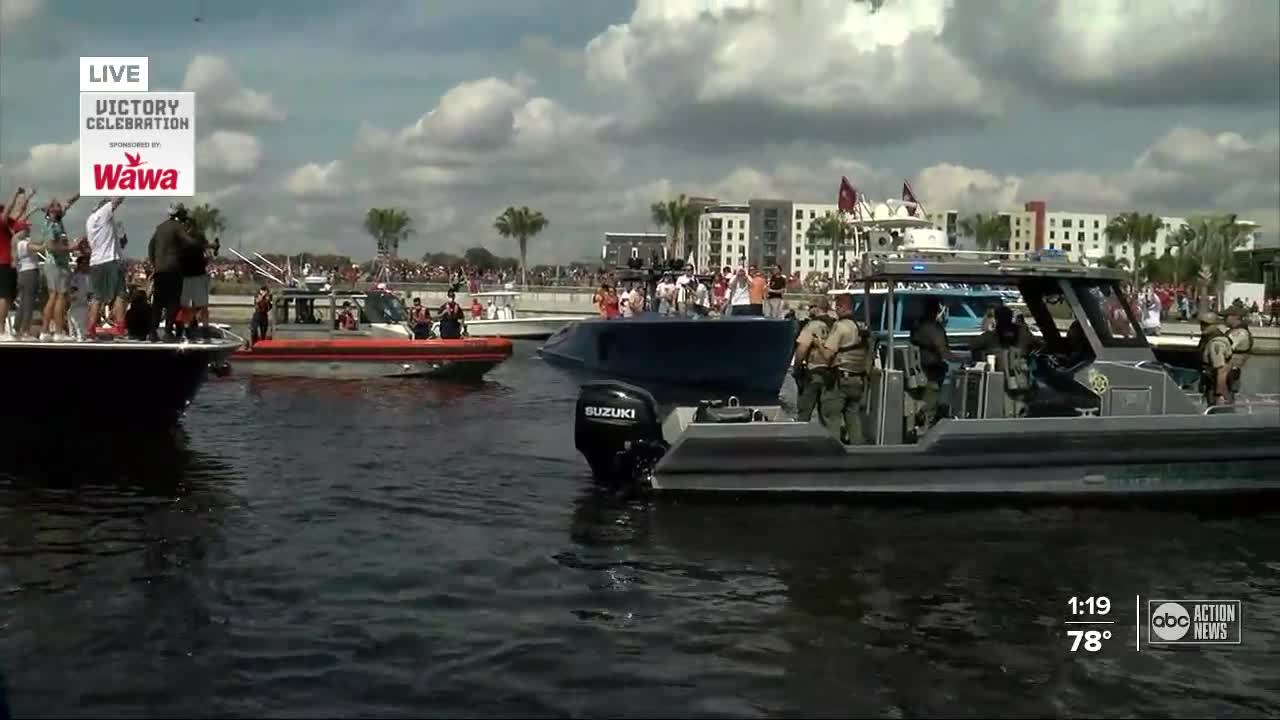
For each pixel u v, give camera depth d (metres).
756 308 22.53
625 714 5.61
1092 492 10.22
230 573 7.82
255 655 6.30
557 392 20.16
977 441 9.88
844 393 10.15
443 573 7.90
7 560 8.05
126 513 9.49
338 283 30.12
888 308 10.23
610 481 10.45
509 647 6.48
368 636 6.62
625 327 20.88
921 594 7.56
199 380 12.91
